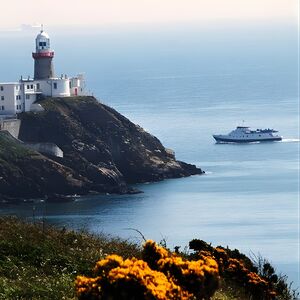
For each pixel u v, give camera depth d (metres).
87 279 41.81
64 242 61.38
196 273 45.12
